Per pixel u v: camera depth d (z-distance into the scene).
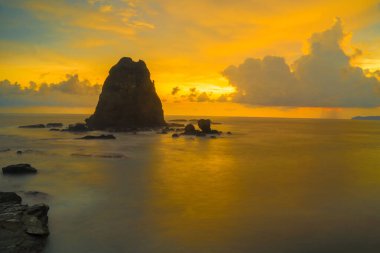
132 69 113.31
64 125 144.88
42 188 30.33
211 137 92.81
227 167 43.88
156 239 19.00
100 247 17.91
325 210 24.33
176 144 72.69
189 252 17.44
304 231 20.20
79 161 46.22
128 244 18.33
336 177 37.16
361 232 20.09
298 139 97.62
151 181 34.19
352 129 179.12
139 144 70.62
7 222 18.69
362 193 29.53
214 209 24.55
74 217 22.48
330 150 67.44
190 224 21.38
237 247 17.97
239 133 118.31
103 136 80.88
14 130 109.25
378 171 41.34
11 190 29.33
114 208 24.61
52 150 57.44
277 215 23.22
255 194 28.98
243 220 22.09
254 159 52.03
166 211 24.00
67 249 17.58
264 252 17.42
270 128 166.62
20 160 46.16
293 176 37.75
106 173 38.06
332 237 19.31
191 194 28.89
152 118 116.25
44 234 18.56
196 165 45.19
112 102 108.44
